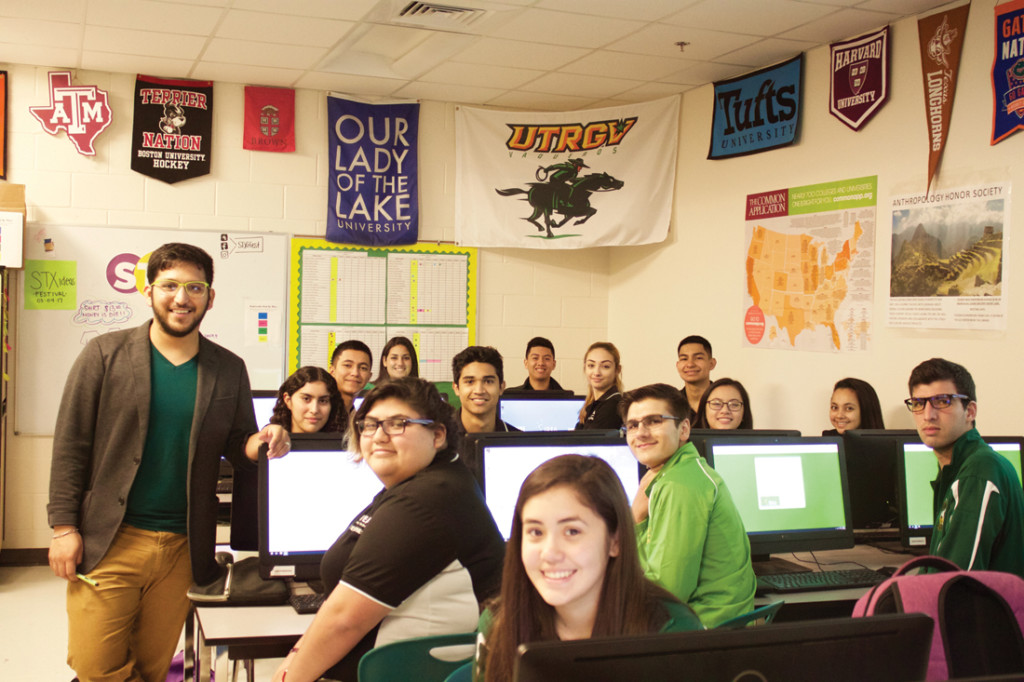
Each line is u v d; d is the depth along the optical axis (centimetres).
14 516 547
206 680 245
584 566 129
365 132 611
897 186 433
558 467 134
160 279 262
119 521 264
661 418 256
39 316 550
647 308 629
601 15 443
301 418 331
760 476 311
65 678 375
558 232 624
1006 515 251
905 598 135
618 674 90
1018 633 133
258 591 251
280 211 597
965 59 399
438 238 632
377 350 621
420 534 185
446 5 434
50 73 547
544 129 625
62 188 553
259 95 589
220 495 418
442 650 178
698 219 577
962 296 399
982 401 390
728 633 93
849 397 409
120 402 264
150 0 430
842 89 466
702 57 509
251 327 593
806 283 489
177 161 573
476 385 341
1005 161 379
